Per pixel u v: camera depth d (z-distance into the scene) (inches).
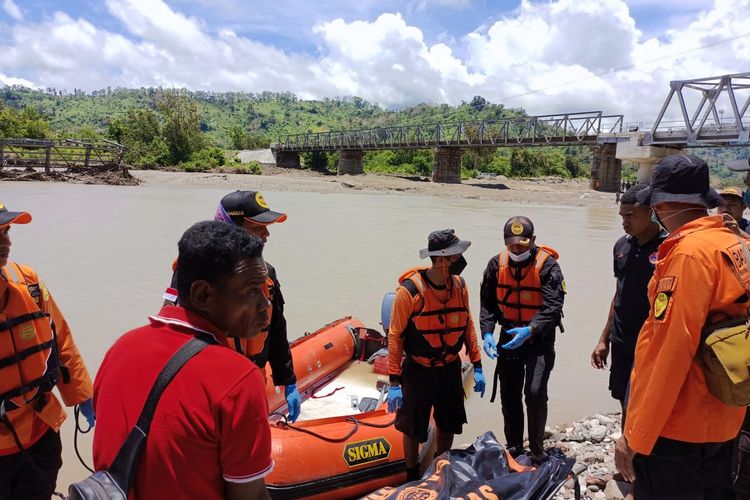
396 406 143.7
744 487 113.1
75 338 289.3
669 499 93.3
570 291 441.4
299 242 622.8
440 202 1328.7
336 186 1646.2
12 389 101.5
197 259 61.3
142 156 2234.3
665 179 93.1
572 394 237.1
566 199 1507.1
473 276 483.2
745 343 82.5
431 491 111.1
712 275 83.7
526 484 111.2
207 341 61.7
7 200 913.5
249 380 59.6
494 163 2893.7
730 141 1254.9
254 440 58.9
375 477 147.6
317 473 137.3
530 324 153.1
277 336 127.8
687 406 89.1
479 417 210.2
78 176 1370.6
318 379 206.7
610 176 1754.4
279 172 2175.2
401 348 142.3
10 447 101.7
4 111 2393.0
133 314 331.9
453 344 142.3
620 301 147.5
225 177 1722.4
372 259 534.3
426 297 138.8
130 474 56.9
